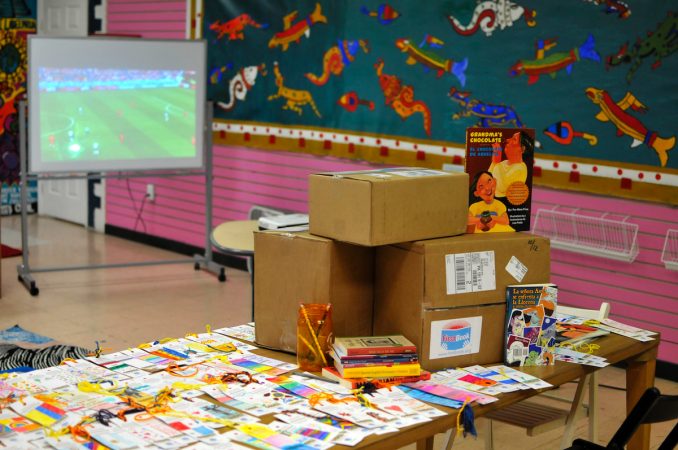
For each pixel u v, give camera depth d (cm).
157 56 652
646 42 463
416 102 573
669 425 401
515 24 515
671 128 458
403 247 248
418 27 566
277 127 675
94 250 775
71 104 633
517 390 233
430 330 245
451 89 552
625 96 474
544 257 260
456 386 234
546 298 255
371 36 595
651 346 292
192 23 734
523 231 274
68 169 640
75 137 638
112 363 250
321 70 634
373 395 226
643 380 299
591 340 286
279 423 206
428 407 218
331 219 249
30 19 888
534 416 296
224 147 725
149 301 611
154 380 235
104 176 656
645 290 478
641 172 471
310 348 244
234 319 569
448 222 255
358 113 612
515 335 253
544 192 516
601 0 478
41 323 547
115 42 639
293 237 255
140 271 705
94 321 555
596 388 312
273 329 262
